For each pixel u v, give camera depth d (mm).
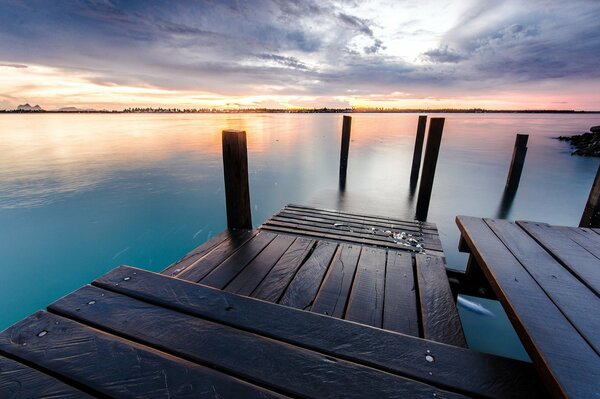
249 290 2014
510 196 9047
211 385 883
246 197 3002
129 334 1079
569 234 1906
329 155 16531
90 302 1250
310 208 4418
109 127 39031
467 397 873
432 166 5852
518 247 1735
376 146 20047
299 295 1958
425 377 931
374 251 2602
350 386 893
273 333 1096
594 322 1081
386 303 1861
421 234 3355
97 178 11258
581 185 10242
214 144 20266
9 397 845
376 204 8211
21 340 1033
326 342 1058
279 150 18172
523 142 8945
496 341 3611
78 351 991
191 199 9250
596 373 863
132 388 870
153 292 1322
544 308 1164
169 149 17953
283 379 910
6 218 7656
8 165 13086
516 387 904
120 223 7539
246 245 2678
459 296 4352
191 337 1069
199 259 2422
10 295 4992
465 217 2277
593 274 1408
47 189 9891
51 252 6176
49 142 21031
